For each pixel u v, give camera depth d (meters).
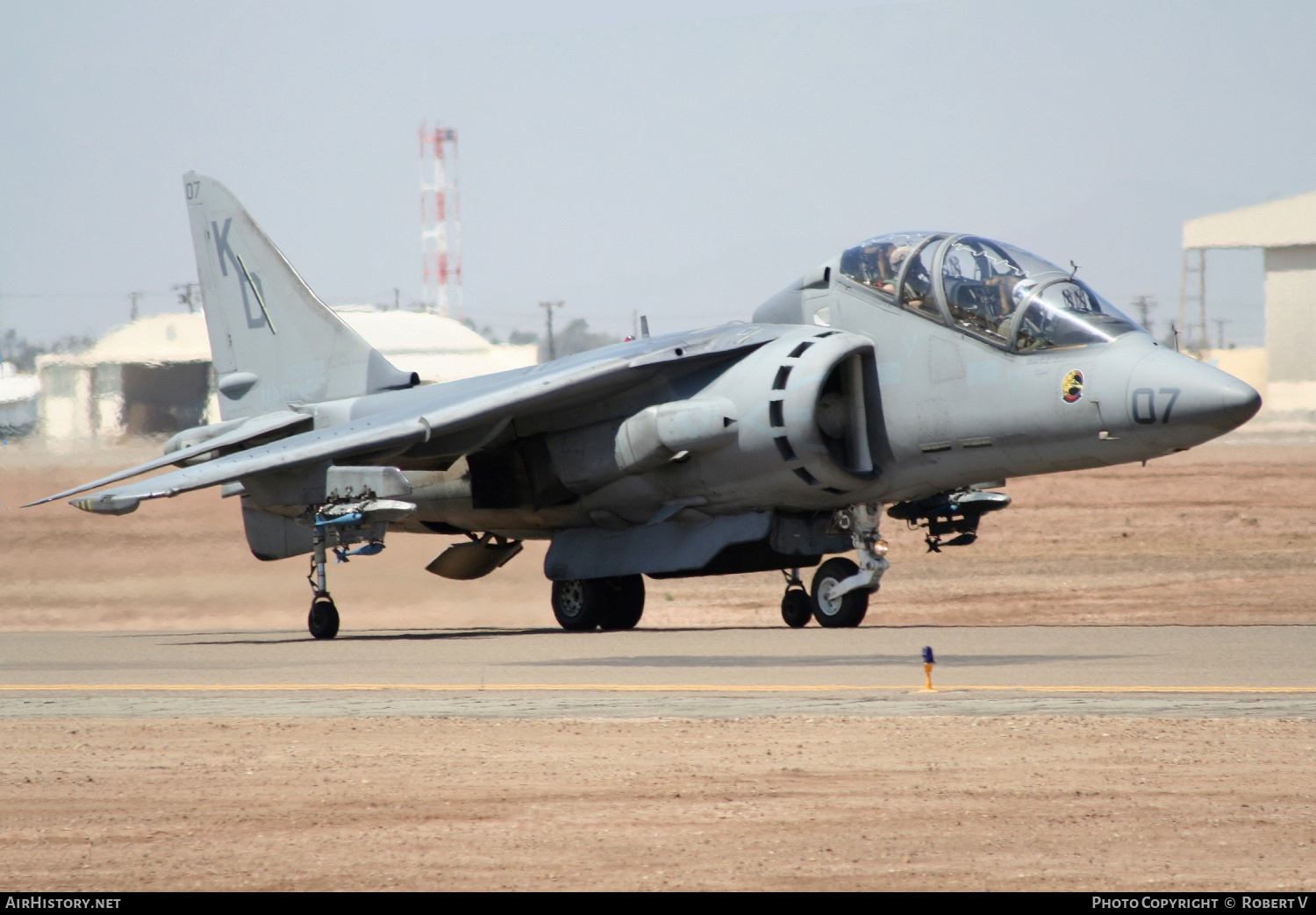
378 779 24.45
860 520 55.25
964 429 51.59
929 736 27.56
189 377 143.25
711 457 54.75
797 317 57.12
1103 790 22.89
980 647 45.31
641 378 56.44
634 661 42.38
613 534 59.81
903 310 53.44
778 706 31.52
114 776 25.16
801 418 51.75
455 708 32.28
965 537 58.59
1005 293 51.19
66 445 136.75
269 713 32.16
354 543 56.66
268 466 54.38
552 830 20.83
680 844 19.97
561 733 28.61
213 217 72.06
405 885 18.20
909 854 19.38
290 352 69.69
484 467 61.62
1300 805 21.81
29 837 20.92
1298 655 41.62
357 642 55.75
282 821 21.64
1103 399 48.00
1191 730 27.94
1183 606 71.00
